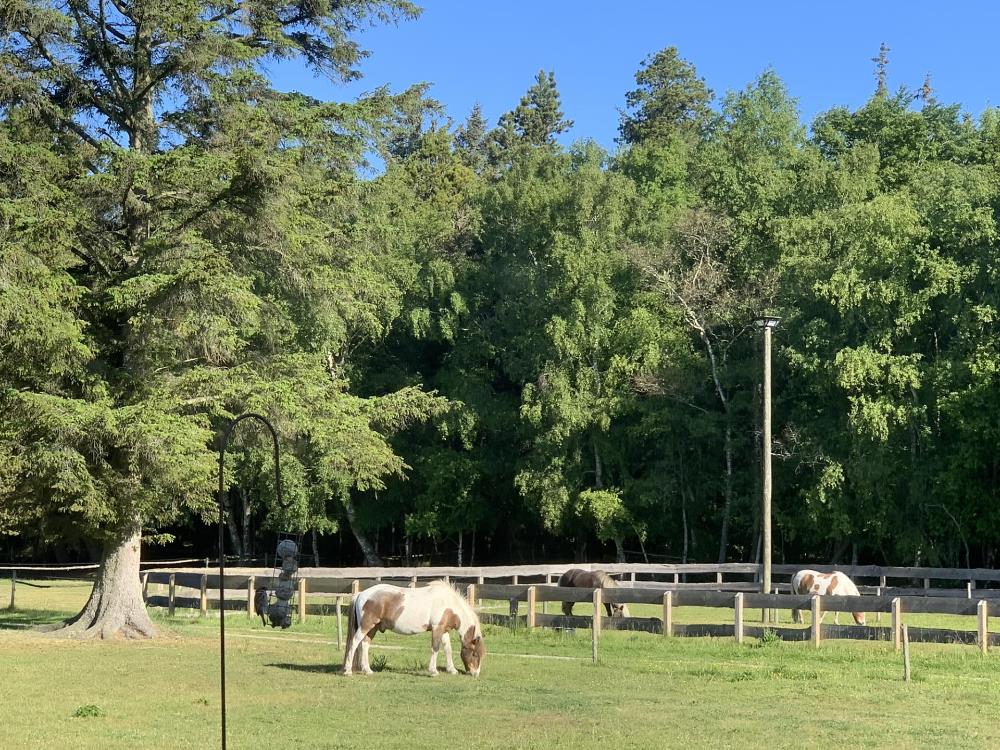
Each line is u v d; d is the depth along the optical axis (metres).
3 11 21.66
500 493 53.00
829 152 55.91
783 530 44.97
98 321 23.62
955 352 39.44
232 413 24.09
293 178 23.08
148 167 22.27
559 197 48.50
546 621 22.92
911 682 17.17
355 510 53.56
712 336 48.38
